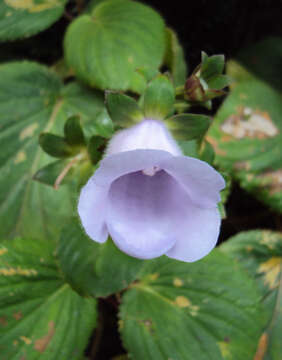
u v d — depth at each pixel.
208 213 0.13
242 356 0.18
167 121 0.14
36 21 0.21
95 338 0.22
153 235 0.13
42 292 0.18
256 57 0.23
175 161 0.12
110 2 0.21
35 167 0.20
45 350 0.18
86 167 0.16
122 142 0.14
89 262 0.17
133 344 0.18
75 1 0.23
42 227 0.20
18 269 0.18
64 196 0.20
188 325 0.18
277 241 0.21
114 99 0.14
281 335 0.20
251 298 0.19
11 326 0.17
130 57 0.20
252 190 0.21
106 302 0.22
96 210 0.13
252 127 0.22
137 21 0.20
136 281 0.19
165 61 0.21
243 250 0.21
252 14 0.24
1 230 0.19
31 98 0.21
